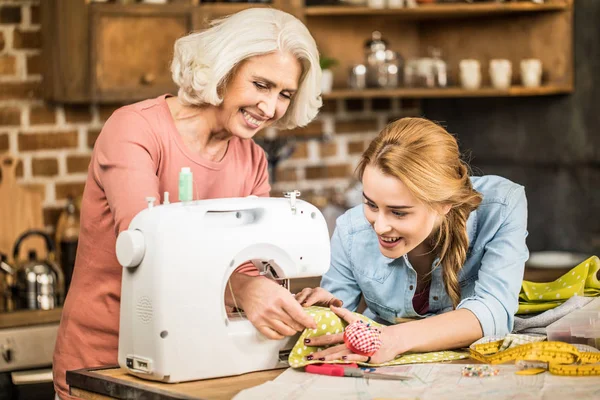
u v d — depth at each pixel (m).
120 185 2.26
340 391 1.82
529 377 1.91
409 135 2.13
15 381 3.42
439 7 4.38
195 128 2.45
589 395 1.78
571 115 4.38
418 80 4.54
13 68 4.08
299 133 4.74
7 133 4.08
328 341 2.07
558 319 2.27
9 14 4.05
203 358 1.97
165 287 1.92
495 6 4.33
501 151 4.74
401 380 1.90
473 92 4.41
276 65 2.32
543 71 4.46
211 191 2.49
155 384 1.94
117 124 2.34
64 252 4.05
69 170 4.20
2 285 3.85
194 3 4.08
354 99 4.86
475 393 1.80
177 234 1.93
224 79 2.34
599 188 4.29
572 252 4.43
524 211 2.39
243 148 2.60
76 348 2.40
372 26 4.81
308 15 4.65
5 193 4.02
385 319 2.53
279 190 4.70
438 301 2.42
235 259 2.02
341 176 4.85
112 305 2.37
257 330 2.05
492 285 2.26
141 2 4.01
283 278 2.14
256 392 1.82
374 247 2.44
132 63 3.97
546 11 4.41
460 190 2.16
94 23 3.88
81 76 3.91
